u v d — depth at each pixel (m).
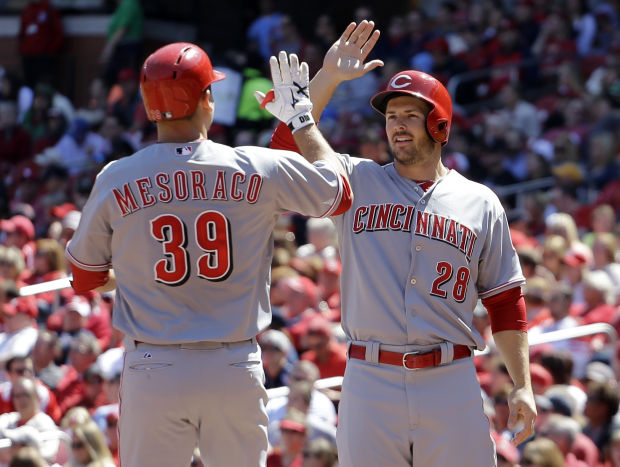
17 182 56.19
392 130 14.38
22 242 40.69
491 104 56.75
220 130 52.94
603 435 23.27
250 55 60.47
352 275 14.37
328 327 27.20
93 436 22.12
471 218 14.34
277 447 23.42
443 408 13.90
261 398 12.95
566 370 25.11
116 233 12.76
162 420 12.63
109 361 27.27
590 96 53.56
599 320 29.31
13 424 24.27
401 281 14.07
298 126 13.84
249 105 53.44
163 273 12.59
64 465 22.42
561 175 44.19
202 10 70.44
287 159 13.11
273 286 31.70
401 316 13.98
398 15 73.81
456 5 67.31
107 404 26.98
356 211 14.41
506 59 58.62
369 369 14.09
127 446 12.87
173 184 12.66
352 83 59.12
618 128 49.25
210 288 12.66
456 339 14.09
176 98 12.75
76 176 56.50
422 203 14.26
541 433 22.59
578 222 42.50
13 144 58.97
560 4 62.91
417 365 13.89
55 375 27.30
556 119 53.50
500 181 47.59
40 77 66.94
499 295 14.70
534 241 38.16
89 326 30.23
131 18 64.31
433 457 13.93
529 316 30.31
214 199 12.67
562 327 29.11
